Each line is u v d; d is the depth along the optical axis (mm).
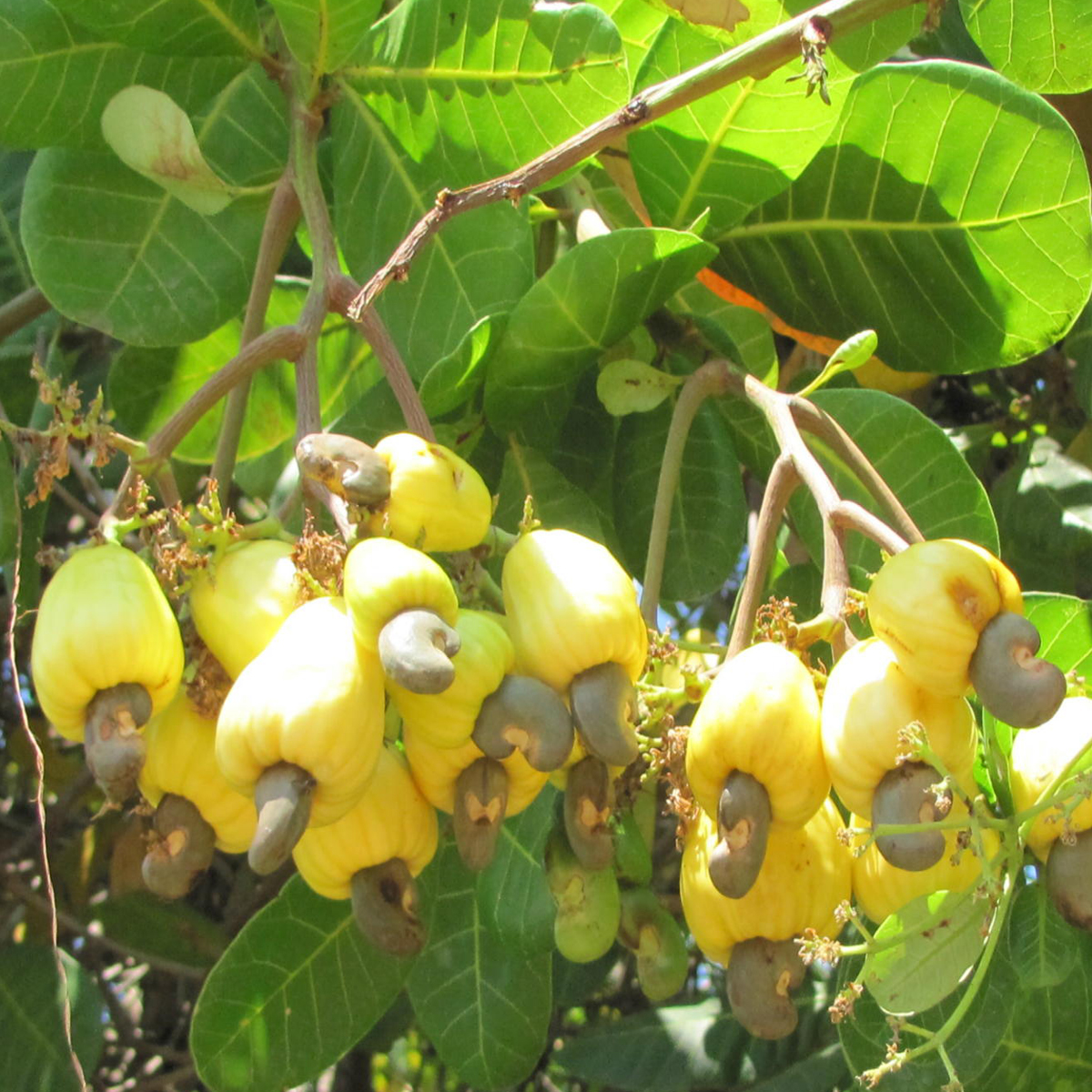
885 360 980
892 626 676
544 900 894
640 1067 1185
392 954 711
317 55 881
